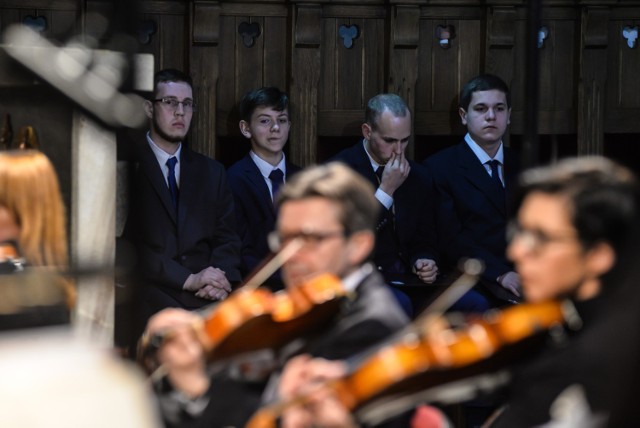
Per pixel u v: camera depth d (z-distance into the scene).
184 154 15.87
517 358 6.74
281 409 6.49
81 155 9.45
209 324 7.91
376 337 7.59
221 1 17.88
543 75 18.77
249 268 16.36
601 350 6.25
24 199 8.27
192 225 15.62
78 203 9.52
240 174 16.69
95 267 7.95
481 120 17.14
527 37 9.73
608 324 6.32
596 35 18.59
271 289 15.76
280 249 8.06
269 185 16.80
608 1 18.50
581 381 6.29
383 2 18.33
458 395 6.68
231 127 18.08
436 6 18.45
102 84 8.30
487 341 6.55
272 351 7.90
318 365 6.62
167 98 15.62
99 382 4.11
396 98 16.80
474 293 15.94
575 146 19.02
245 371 7.87
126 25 8.31
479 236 16.95
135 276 8.57
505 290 16.36
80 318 8.95
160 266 15.08
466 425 14.89
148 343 8.20
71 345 4.27
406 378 6.38
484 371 6.66
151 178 15.40
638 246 6.57
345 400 6.41
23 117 9.32
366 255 8.04
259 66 18.12
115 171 9.54
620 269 6.59
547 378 6.46
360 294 7.84
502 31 18.42
